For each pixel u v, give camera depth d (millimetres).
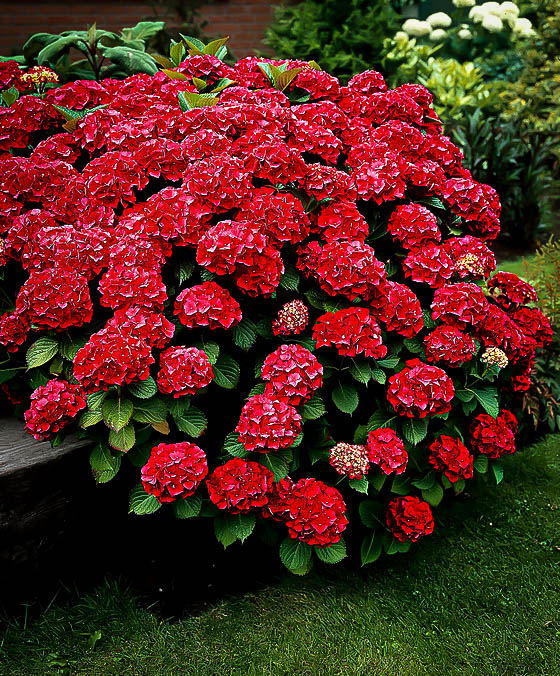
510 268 5273
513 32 8219
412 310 2352
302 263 2359
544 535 2797
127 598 2424
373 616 2375
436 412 2373
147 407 2066
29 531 2223
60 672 2150
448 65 7965
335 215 2387
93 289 2342
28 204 2547
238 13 7539
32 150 2814
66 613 2352
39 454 2211
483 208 2639
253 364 2441
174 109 2623
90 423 2064
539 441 3545
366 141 2670
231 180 2201
